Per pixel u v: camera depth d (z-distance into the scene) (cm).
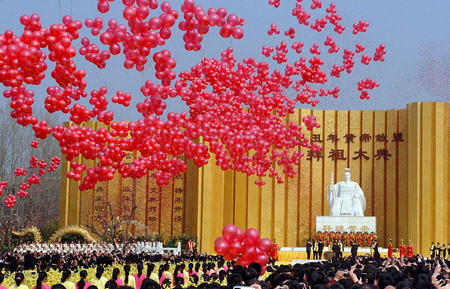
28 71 1362
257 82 2292
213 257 2442
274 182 4388
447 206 4191
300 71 2297
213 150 1938
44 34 1371
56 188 6006
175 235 4381
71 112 1672
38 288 1141
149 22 1405
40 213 5447
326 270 1376
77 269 1619
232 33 1474
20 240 4578
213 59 2145
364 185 4397
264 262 1487
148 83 1714
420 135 4197
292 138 2500
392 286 892
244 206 4359
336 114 4478
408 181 4219
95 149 1723
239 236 1498
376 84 2436
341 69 2345
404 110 4341
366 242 4091
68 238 4431
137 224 4403
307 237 4372
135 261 2000
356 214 4162
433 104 4216
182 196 4409
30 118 1595
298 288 892
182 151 1866
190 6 1460
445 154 4212
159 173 1931
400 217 4275
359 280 1104
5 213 5119
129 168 1861
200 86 2066
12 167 5684
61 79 1473
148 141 1800
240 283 983
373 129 4425
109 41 1433
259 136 2217
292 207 4381
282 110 2362
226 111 2172
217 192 4309
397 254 3919
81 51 1530
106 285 1062
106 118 1717
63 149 1727
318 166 4434
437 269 1305
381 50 2300
